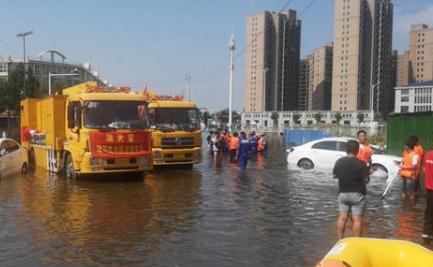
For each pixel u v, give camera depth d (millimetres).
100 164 16453
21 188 15414
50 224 10172
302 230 9750
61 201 13008
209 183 17031
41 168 21328
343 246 4844
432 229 8938
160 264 7484
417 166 13484
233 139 26797
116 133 16656
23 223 10250
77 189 15281
